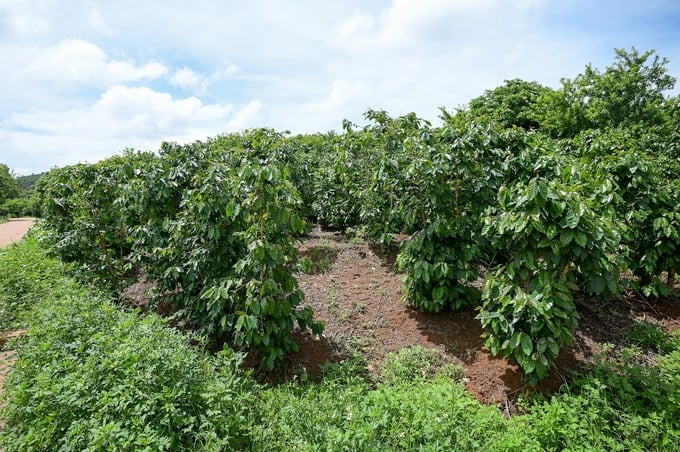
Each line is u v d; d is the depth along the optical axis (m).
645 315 4.57
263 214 3.38
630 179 4.54
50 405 2.48
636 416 2.73
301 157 8.17
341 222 8.05
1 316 4.67
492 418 2.69
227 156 6.16
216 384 2.68
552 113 13.82
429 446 2.37
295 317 3.58
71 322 3.34
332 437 2.36
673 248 4.40
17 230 16.39
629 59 13.80
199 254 3.88
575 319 3.04
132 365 2.57
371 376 3.48
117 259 5.81
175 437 2.32
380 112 5.93
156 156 6.37
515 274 3.17
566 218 2.71
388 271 5.73
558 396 3.03
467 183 4.27
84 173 6.13
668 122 11.08
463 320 4.19
